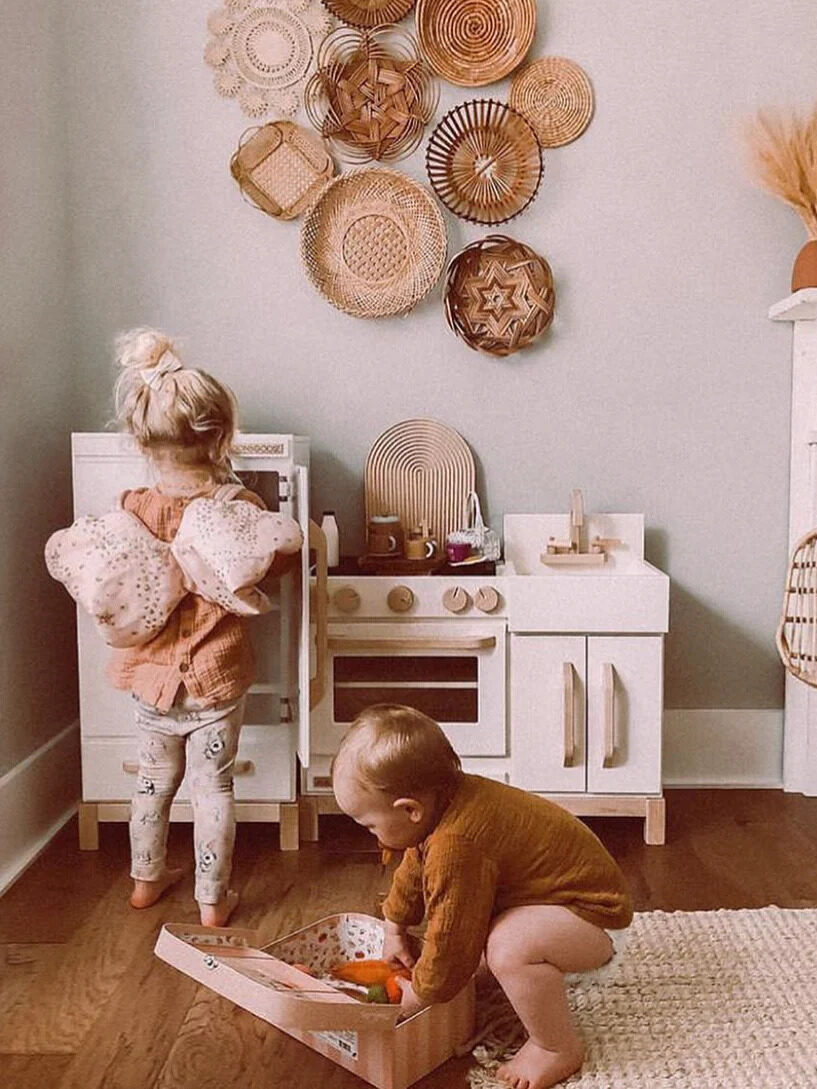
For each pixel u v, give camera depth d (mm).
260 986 1470
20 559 2426
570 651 2412
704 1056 1547
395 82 2740
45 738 2566
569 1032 1507
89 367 2805
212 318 2809
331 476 2848
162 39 2746
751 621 2855
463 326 2779
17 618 2402
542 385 2816
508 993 1488
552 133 2752
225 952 1696
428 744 1514
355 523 2857
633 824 2564
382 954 1778
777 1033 1606
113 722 2393
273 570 2158
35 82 2547
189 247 2793
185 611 2082
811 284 2584
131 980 1808
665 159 2756
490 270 2773
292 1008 1427
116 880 2246
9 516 2365
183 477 2111
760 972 1790
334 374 2820
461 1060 1582
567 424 2824
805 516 2770
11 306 2383
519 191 2768
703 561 2848
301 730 2215
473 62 2736
